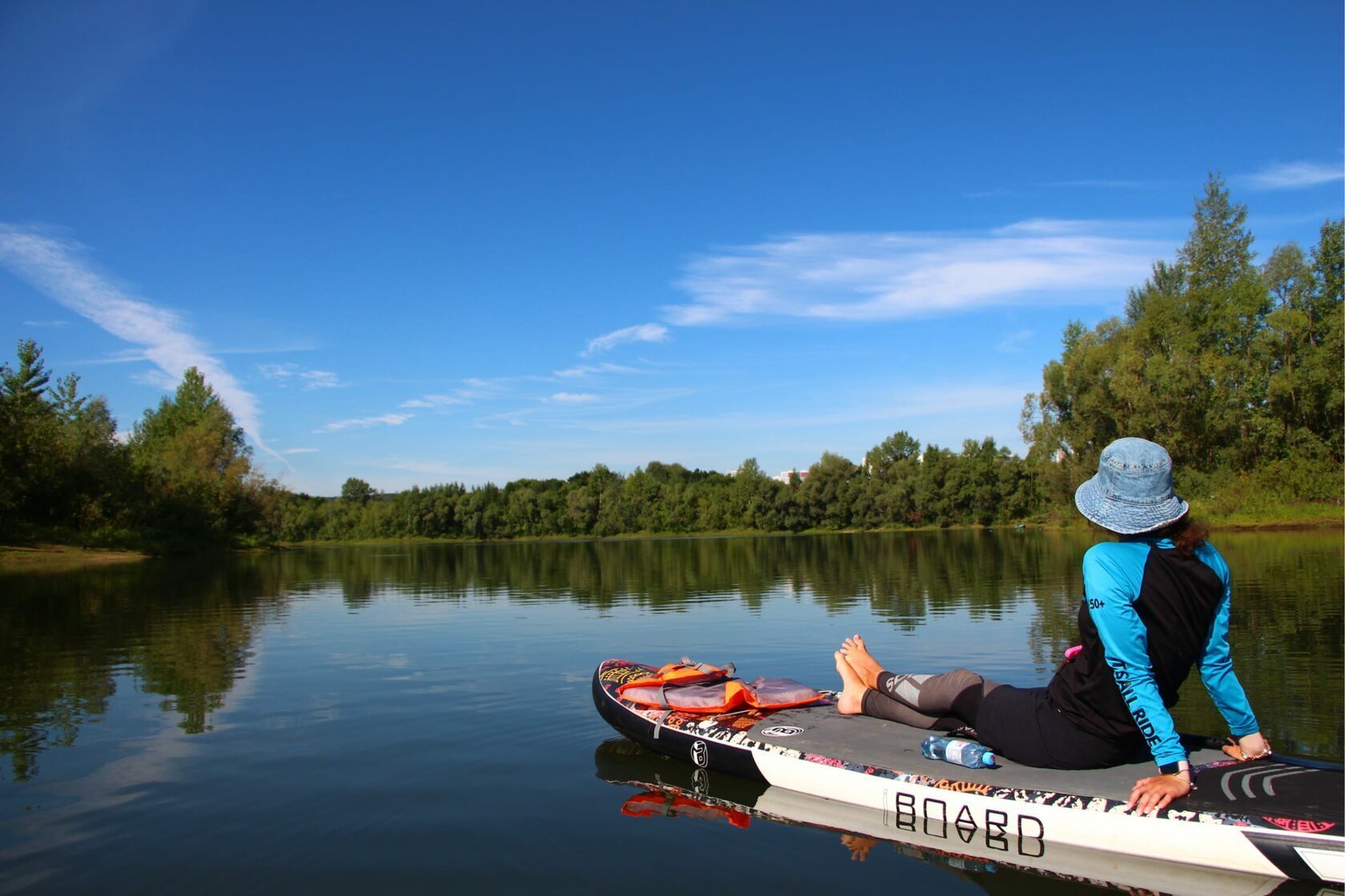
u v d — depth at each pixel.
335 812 4.47
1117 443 3.57
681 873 3.67
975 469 62.97
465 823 4.28
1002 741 4.01
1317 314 38.81
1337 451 36.38
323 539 74.19
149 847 4.02
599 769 5.16
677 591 17.12
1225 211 40.97
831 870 3.68
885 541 43.00
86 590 19.70
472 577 23.00
